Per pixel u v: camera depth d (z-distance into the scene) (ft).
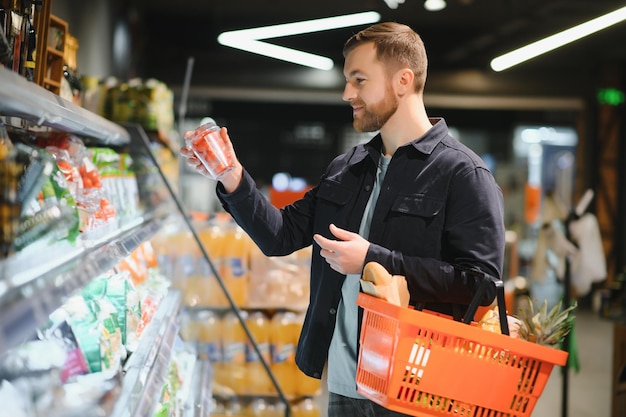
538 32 41.70
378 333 6.77
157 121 15.66
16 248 4.88
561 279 23.88
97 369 6.07
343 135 61.98
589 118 47.11
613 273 46.26
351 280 7.99
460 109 53.21
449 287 7.17
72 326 6.02
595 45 44.29
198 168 8.37
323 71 46.14
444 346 6.45
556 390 22.72
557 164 58.59
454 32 45.29
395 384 6.43
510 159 59.57
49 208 5.67
